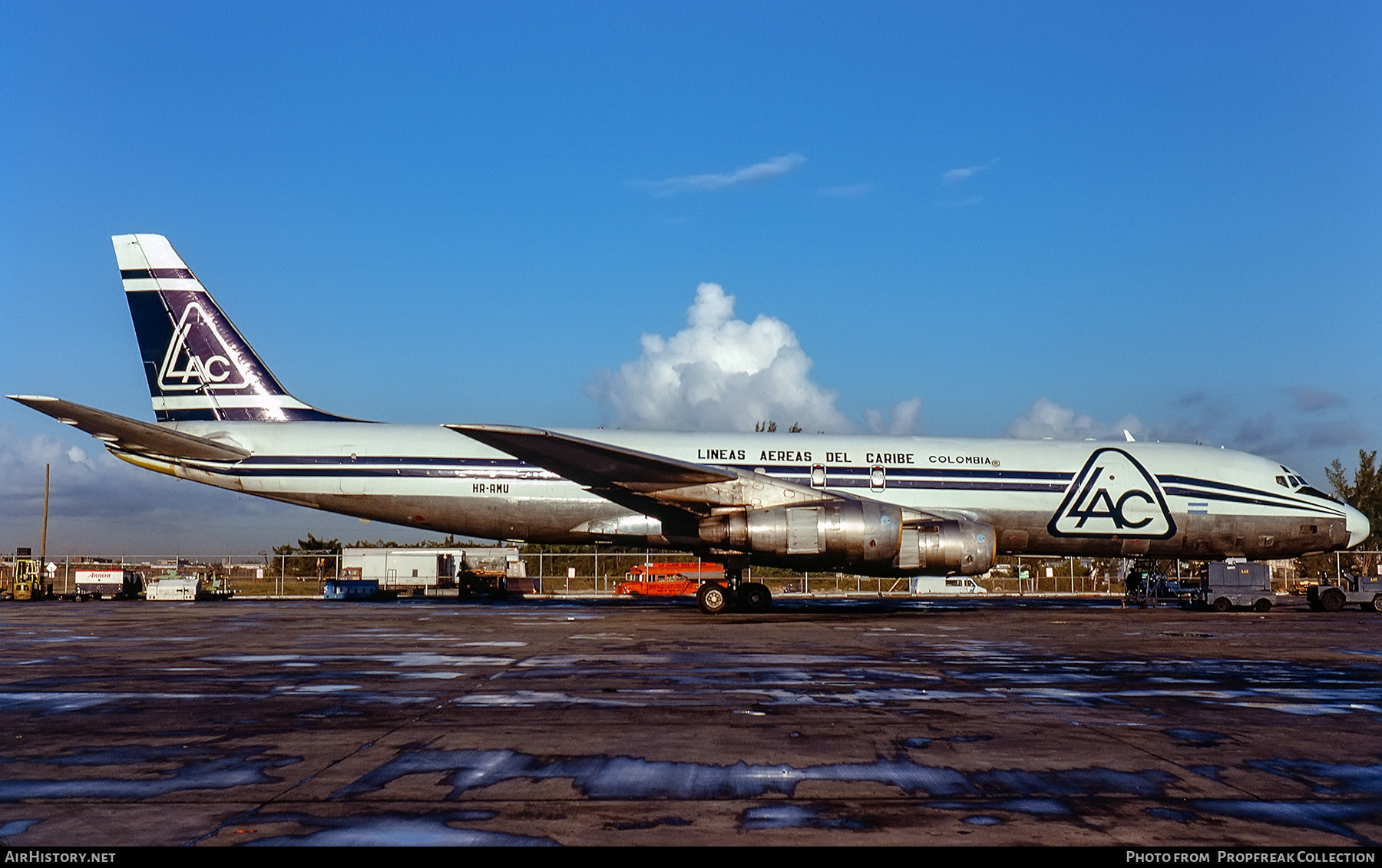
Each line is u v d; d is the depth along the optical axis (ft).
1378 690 39.70
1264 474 100.78
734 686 39.14
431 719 31.40
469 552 163.53
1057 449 99.14
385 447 93.35
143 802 21.36
